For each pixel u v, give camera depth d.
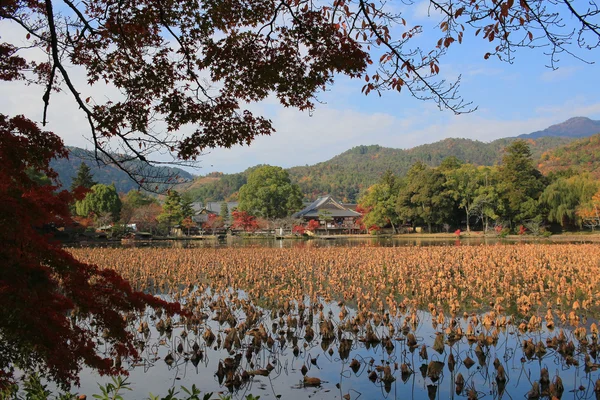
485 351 12.05
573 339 13.05
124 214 74.69
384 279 23.77
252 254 37.31
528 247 40.75
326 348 12.47
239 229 86.38
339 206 99.56
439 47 5.79
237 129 7.54
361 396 9.32
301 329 14.50
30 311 4.89
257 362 11.36
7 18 6.88
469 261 29.84
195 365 11.17
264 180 89.81
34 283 5.13
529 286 21.75
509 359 11.44
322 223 95.06
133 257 33.81
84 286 5.68
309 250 41.28
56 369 5.30
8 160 5.42
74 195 5.97
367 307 16.48
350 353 12.03
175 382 10.08
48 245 5.54
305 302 18.86
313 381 9.90
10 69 7.18
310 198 179.88
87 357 5.58
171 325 14.59
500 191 75.06
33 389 6.02
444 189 78.69
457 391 9.57
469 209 76.12
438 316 15.31
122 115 7.15
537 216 72.44
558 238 66.94
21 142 5.59
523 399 9.20
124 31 7.25
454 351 12.09
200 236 79.31
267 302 18.83
